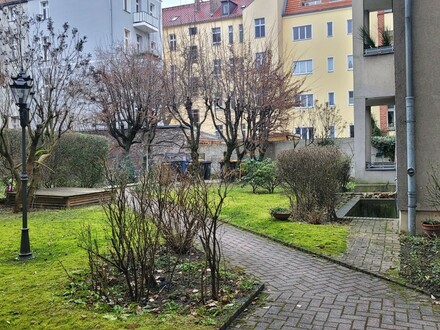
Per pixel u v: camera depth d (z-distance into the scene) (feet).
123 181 14.33
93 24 80.69
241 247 19.81
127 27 84.99
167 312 11.48
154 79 59.93
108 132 60.75
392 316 11.46
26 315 11.31
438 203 20.98
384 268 15.70
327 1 105.40
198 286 13.60
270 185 43.09
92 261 13.73
